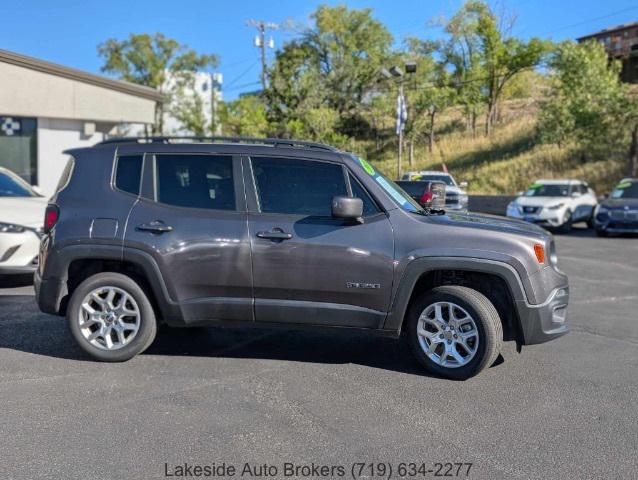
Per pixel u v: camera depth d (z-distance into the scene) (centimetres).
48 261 556
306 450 393
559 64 3039
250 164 552
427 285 559
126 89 1936
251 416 444
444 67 4906
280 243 529
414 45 5025
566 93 2945
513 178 3266
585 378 537
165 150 564
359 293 525
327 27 5519
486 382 523
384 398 482
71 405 460
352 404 469
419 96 4550
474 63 4675
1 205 882
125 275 554
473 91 4541
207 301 541
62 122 1839
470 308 513
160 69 5125
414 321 535
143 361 566
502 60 4394
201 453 387
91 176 569
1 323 696
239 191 547
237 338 648
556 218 1902
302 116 4897
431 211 577
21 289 891
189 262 537
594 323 739
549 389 508
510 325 538
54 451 388
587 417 451
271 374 536
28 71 1714
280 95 4931
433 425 433
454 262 513
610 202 1797
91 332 561
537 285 515
